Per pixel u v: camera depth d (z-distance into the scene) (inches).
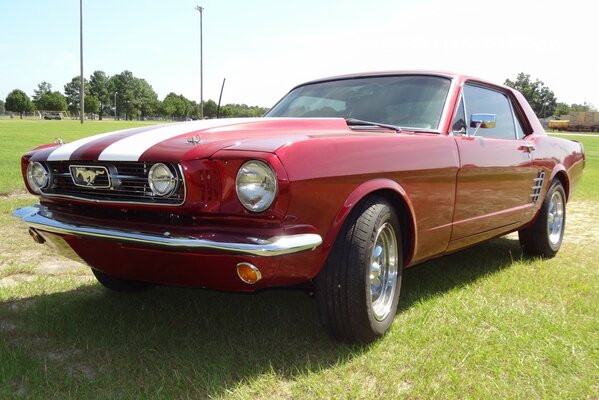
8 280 163.2
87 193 112.4
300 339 120.3
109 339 118.0
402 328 126.2
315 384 99.7
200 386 98.7
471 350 114.7
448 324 129.3
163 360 108.7
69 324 125.7
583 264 195.9
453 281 167.0
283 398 96.3
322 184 102.4
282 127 129.0
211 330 124.4
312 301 144.8
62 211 119.8
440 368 106.3
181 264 101.1
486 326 129.7
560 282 166.4
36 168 122.9
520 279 169.5
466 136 149.3
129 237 100.3
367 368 106.7
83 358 110.3
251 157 95.0
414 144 128.0
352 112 154.9
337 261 109.7
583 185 458.9
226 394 96.0
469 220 150.5
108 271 117.9
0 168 431.2
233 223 98.4
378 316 120.0
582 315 138.9
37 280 160.9
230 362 108.3
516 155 171.5
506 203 169.5
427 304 141.7
